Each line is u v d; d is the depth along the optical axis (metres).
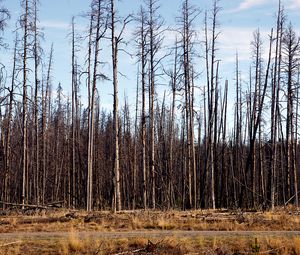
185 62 33.19
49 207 29.36
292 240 17.06
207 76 37.09
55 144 54.22
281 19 34.97
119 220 22.38
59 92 53.03
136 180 54.97
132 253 14.68
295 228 20.88
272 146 36.22
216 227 20.83
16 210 27.86
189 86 33.53
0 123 42.34
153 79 31.67
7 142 39.12
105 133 65.81
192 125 34.38
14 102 31.23
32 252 14.97
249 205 43.59
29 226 20.97
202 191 38.81
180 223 21.67
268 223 22.02
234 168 55.53
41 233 18.94
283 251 15.33
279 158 53.22
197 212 28.16
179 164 51.78
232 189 54.59
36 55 31.56
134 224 21.23
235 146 55.97
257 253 15.06
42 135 44.09
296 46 35.41
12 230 19.86
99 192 50.03
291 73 35.78
